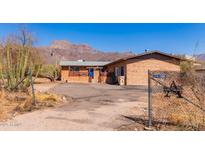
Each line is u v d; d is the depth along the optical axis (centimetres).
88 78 3042
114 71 2786
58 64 3553
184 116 648
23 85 1229
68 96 1242
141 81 2306
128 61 2292
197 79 626
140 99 1138
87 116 721
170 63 2319
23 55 1259
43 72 2823
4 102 920
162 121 643
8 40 1277
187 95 704
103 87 1961
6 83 1211
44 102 948
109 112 789
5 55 1264
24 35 2478
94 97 1218
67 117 705
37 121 650
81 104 971
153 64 2314
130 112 789
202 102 647
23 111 792
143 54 2281
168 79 664
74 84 2389
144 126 604
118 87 1972
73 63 3117
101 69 3122
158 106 802
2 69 1227
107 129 575
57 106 916
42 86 1994
